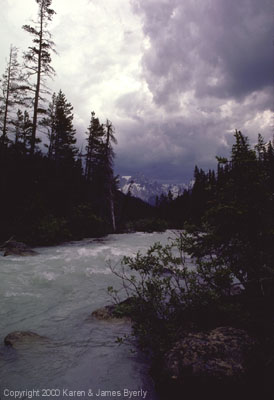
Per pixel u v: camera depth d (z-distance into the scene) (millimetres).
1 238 14930
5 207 16891
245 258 4137
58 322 4730
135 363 3482
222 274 3979
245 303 4137
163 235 24984
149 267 4762
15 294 6156
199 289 4250
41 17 19766
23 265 9188
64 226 18969
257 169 4344
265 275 3920
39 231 15938
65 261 10109
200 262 4457
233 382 2580
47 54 20000
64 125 36031
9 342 3791
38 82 20016
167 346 3432
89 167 37719
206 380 2625
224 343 3072
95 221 22781
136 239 20766
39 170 24172
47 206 21078
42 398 2719
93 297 6113
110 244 17000
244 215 4148
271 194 4219
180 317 4121
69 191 26734
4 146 21578
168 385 2736
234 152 4637
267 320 3602
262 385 2617
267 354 2838
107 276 7988
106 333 4324
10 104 27578
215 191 4797
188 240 4809
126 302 4980
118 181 28594
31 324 4629
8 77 27422
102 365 3398
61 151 35031
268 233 4004
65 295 6242
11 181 18516
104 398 2758
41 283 7145
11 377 3061
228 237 4406
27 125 20719
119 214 32719
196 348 3033
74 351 3723
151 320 4109
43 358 3502
